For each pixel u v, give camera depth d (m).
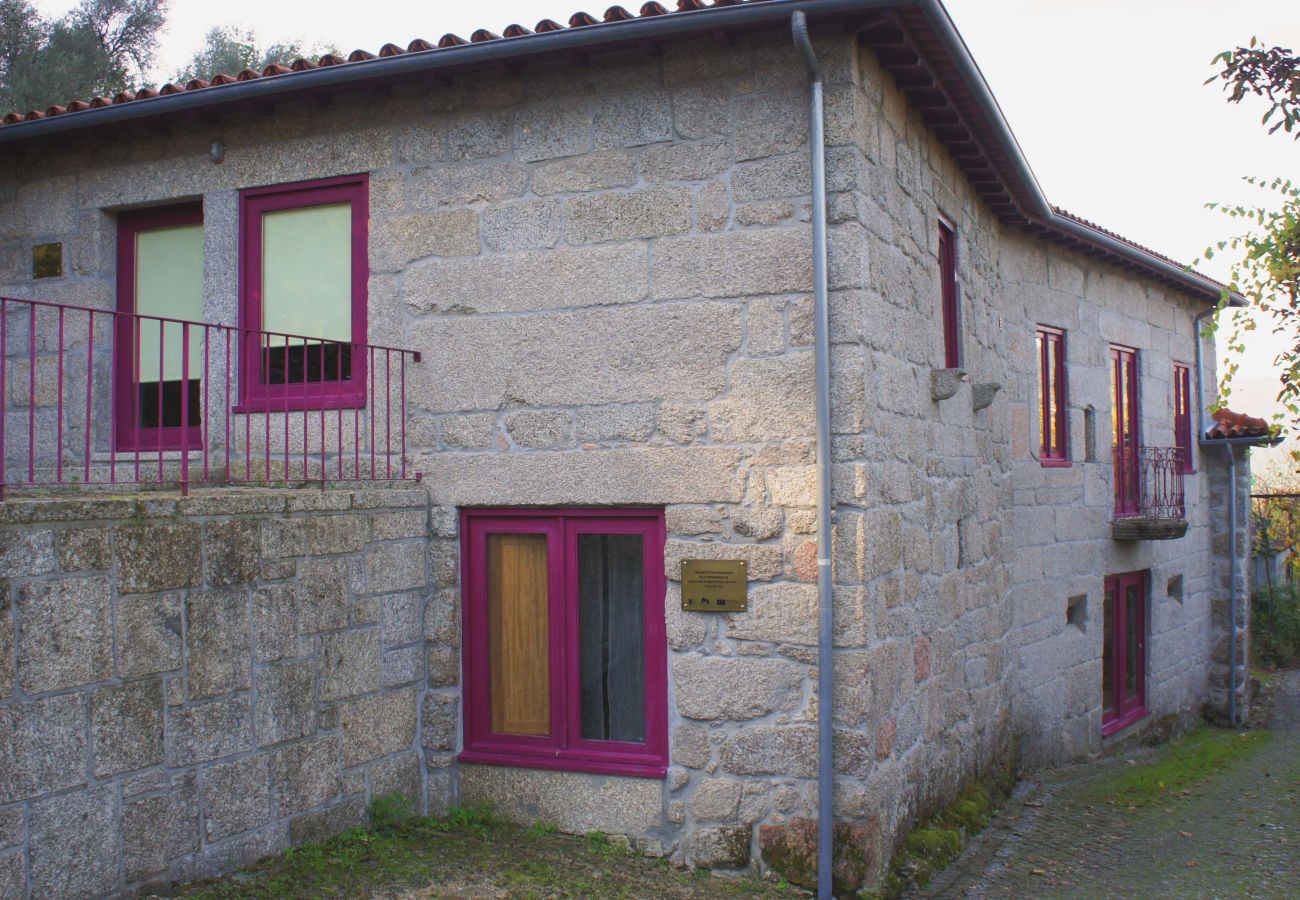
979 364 8.08
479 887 5.18
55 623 4.26
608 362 5.96
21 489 5.69
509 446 6.16
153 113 6.44
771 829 5.57
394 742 6.02
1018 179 7.75
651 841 5.84
